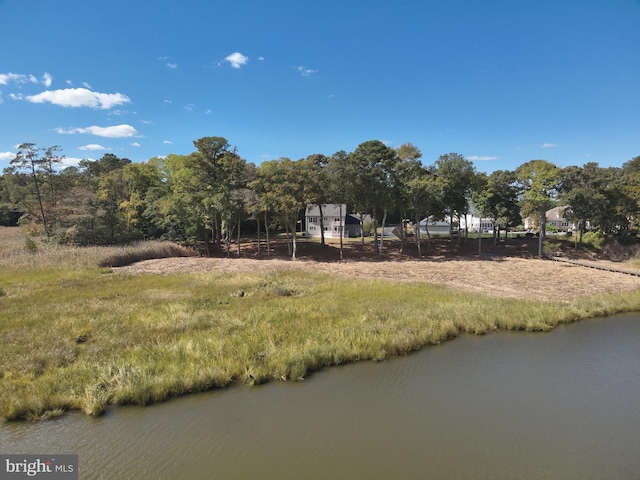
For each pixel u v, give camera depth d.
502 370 12.45
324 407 9.84
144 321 15.55
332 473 7.30
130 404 9.73
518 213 56.75
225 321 15.72
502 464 7.67
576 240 55.69
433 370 12.35
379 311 17.69
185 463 7.50
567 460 7.83
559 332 16.61
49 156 45.66
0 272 27.08
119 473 7.16
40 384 10.00
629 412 9.87
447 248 56.53
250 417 9.28
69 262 30.80
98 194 46.28
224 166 46.31
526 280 31.66
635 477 7.32
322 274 29.86
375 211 49.53
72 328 14.32
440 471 7.42
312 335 14.27
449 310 18.19
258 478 7.11
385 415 9.49
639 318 19.12
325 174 45.22
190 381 10.46
